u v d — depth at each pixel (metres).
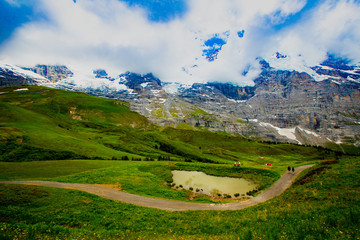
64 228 22.56
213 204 43.16
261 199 46.88
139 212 32.25
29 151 95.06
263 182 63.56
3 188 32.00
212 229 22.12
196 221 27.33
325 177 35.91
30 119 144.75
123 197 43.44
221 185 63.31
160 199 45.19
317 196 28.02
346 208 19.84
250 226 20.11
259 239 14.65
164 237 20.67
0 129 104.31
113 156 119.75
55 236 19.86
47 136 115.75
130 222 27.48
